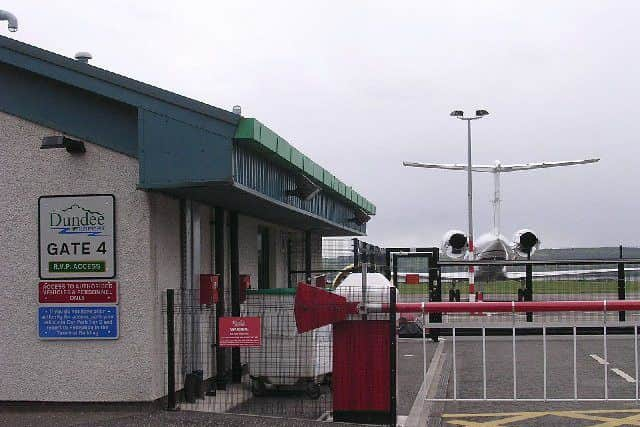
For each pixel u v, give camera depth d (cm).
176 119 975
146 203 1010
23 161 1046
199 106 966
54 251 1030
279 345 1135
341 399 942
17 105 1047
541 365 1558
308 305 944
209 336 1181
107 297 1016
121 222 1018
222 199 1126
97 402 1016
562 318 2419
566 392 1216
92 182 1026
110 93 996
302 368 1124
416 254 2175
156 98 981
